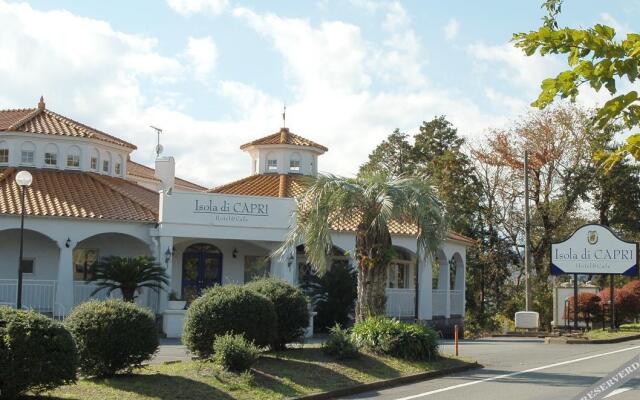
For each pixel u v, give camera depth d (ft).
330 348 61.36
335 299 101.50
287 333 62.85
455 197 172.76
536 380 57.98
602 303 120.47
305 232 71.20
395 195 67.15
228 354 51.29
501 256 174.81
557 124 165.68
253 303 56.70
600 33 17.39
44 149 110.52
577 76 17.52
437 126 217.97
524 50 17.94
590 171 164.35
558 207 165.07
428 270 115.14
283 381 51.70
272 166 131.23
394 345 63.72
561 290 124.06
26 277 102.06
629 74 17.15
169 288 98.22
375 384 54.85
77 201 101.60
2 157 109.91
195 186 155.12
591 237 106.63
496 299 175.42
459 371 64.34
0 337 38.86
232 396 46.62
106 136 120.37
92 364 47.44
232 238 100.32
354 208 69.26
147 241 102.01
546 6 21.67
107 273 90.74
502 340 102.63
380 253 69.31
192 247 112.57
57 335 40.29
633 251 104.63
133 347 48.06
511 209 175.83
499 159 173.99
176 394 45.09
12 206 96.02
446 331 119.85
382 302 69.97
